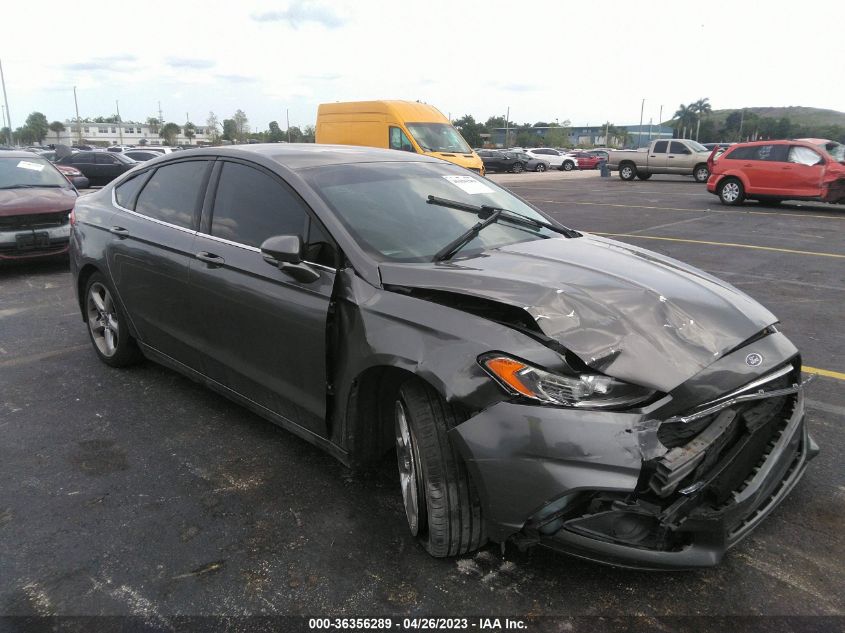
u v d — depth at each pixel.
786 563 2.59
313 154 3.66
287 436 3.77
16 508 3.07
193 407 4.18
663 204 16.98
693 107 137.62
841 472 3.25
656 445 2.13
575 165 40.19
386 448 2.99
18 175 8.98
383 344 2.57
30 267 8.95
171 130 118.56
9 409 4.18
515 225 3.50
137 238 4.09
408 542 2.76
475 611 2.37
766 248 9.82
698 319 2.53
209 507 3.06
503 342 2.30
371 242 2.96
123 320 4.52
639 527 2.21
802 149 15.04
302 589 2.50
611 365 2.22
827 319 5.96
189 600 2.45
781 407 2.70
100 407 4.19
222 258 3.42
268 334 3.16
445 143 17.30
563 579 2.52
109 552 2.74
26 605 2.44
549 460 2.15
